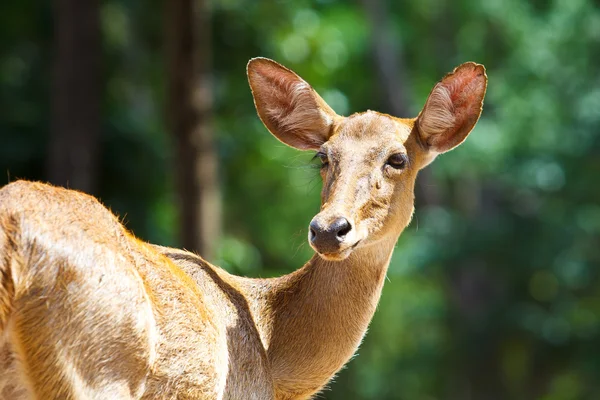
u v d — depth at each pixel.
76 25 16.17
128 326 5.34
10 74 19.31
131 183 18.80
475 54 28.88
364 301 6.95
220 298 6.56
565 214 24.44
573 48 25.17
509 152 24.75
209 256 13.59
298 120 7.45
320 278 6.93
